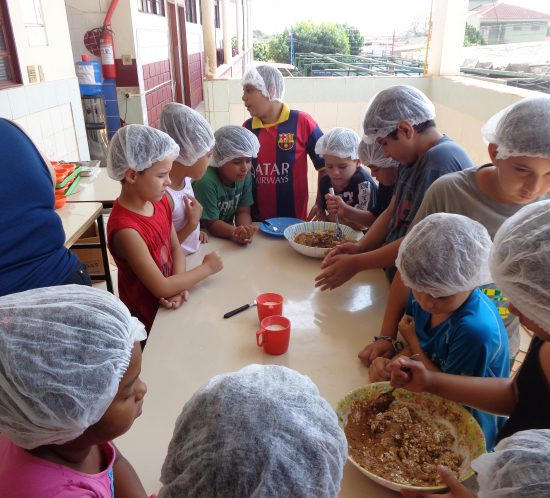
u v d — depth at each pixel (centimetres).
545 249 80
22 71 318
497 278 90
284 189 263
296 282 167
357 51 861
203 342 131
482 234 104
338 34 870
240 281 167
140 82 489
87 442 74
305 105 410
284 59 1055
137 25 488
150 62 554
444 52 393
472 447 92
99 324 67
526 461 59
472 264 100
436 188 132
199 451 54
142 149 150
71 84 389
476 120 319
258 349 128
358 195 237
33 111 329
